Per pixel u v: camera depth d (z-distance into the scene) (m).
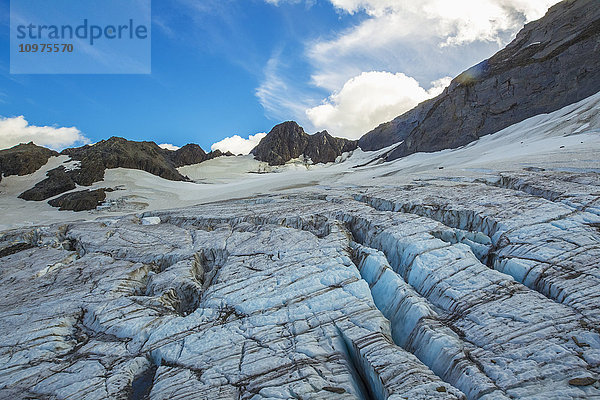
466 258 14.38
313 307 13.04
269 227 22.95
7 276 18.75
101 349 12.40
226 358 11.12
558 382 8.13
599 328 9.30
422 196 23.30
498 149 57.44
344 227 21.09
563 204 17.36
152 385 10.59
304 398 9.14
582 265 12.02
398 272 16.02
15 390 10.61
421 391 8.70
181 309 15.91
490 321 10.73
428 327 11.11
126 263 19.80
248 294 14.49
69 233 26.23
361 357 10.51
